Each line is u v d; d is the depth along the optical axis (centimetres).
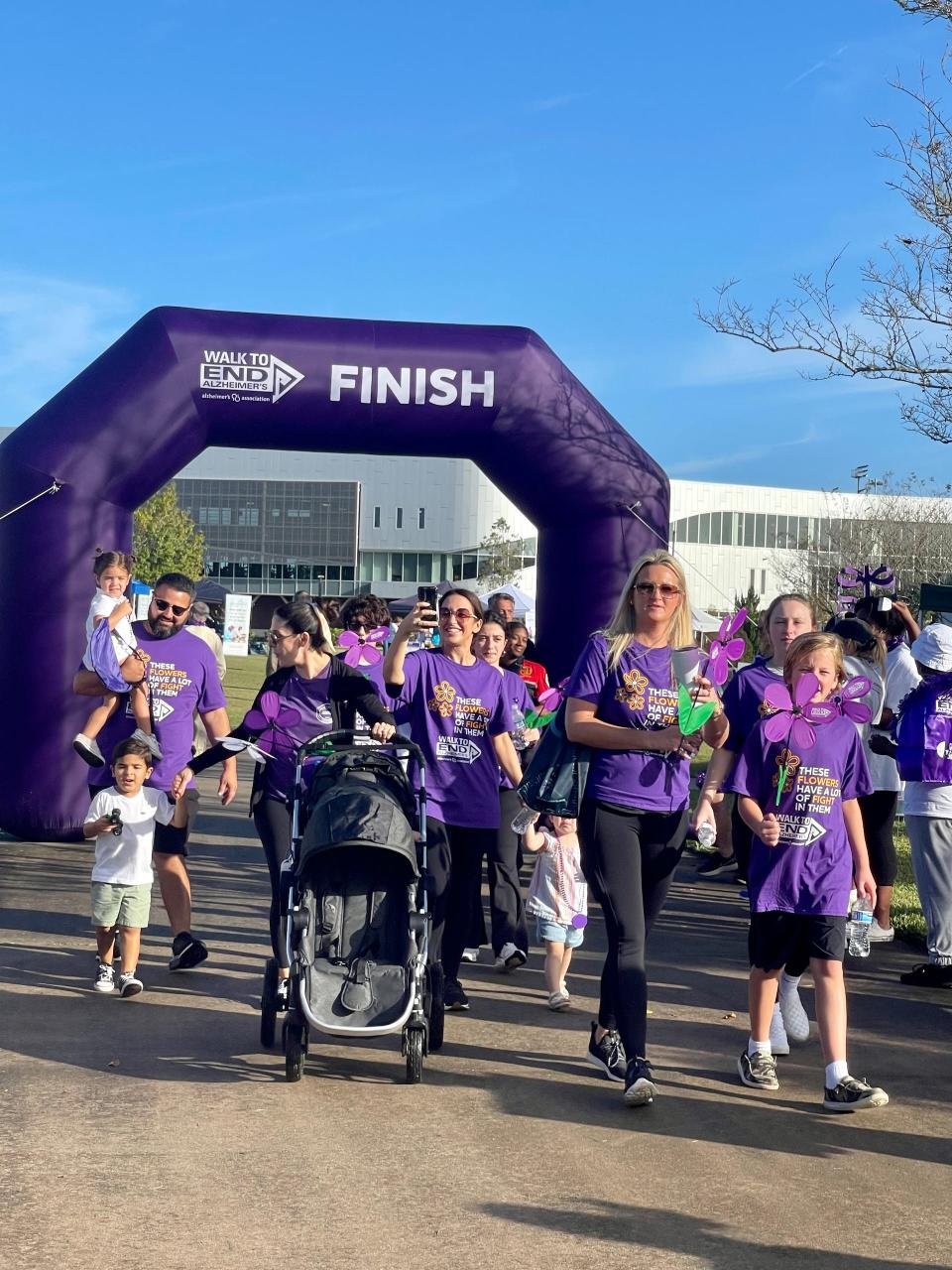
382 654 848
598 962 821
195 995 706
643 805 551
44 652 1155
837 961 553
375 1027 547
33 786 1159
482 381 1230
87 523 1162
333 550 9444
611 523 1258
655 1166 472
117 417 1173
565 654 1267
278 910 610
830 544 5369
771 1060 575
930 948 755
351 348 1220
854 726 573
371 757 628
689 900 1030
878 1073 596
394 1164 466
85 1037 620
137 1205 420
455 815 664
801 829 558
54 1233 394
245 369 1198
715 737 596
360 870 587
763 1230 416
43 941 819
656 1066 599
